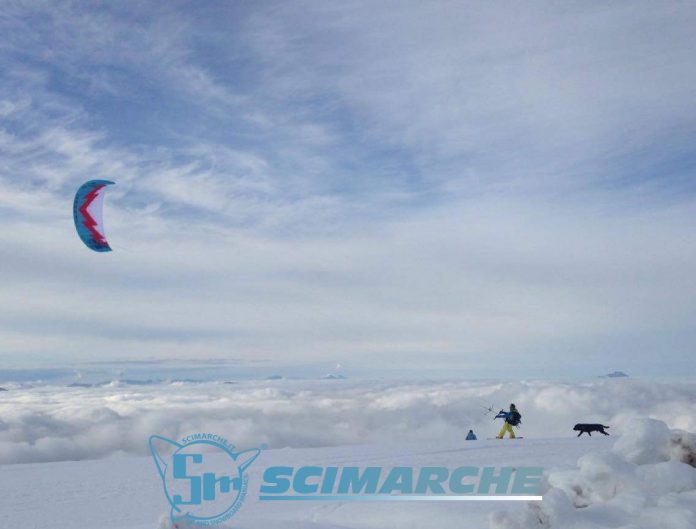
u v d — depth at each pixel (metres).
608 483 7.01
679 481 6.85
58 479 15.17
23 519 10.90
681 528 5.99
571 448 18.25
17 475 15.87
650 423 7.64
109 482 14.64
